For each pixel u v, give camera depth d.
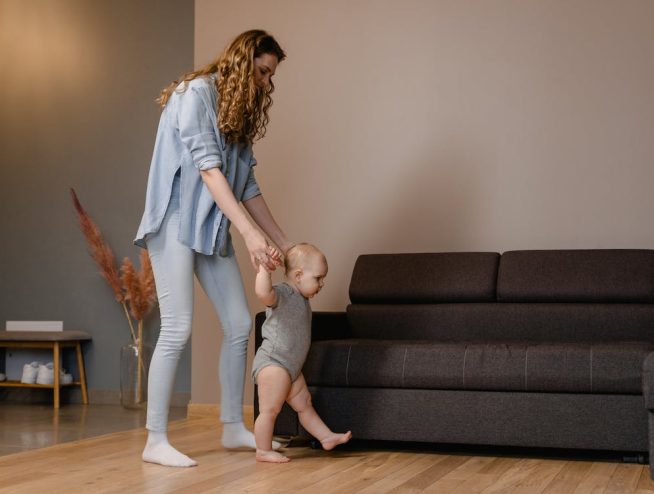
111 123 5.14
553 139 3.88
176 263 2.84
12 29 5.38
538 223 3.88
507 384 2.83
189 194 2.84
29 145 5.30
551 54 3.91
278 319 2.88
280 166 4.32
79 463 2.81
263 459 2.82
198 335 4.38
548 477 2.53
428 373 2.92
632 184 3.75
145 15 5.09
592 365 2.75
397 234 4.11
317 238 4.23
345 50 4.25
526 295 3.43
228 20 4.46
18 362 5.23
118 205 5.10
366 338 3.62
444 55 4.08
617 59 3.81
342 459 2.87
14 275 5.30
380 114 4.17
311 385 3.09
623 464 2.76
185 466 2.72
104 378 5.07
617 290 3.31
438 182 4.05
